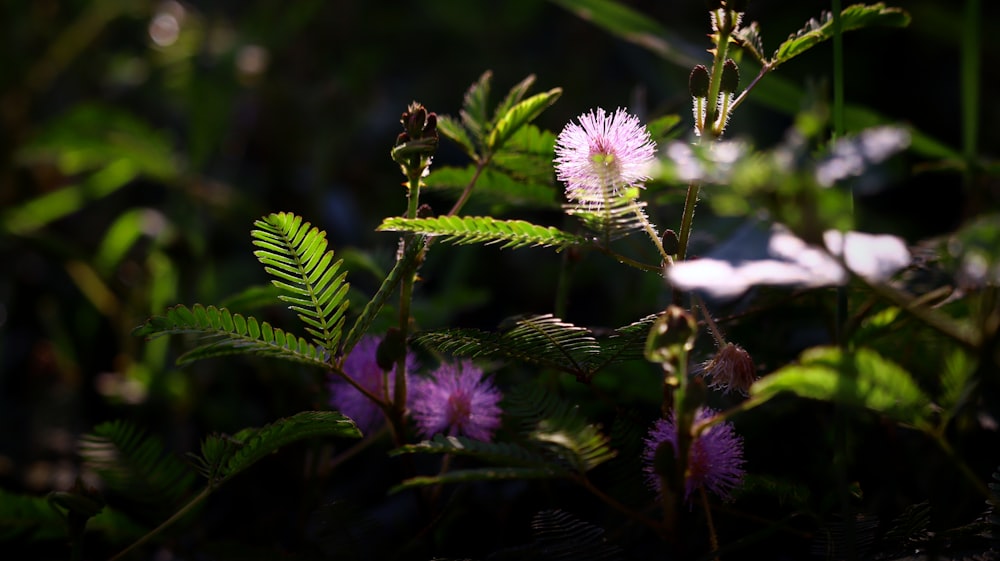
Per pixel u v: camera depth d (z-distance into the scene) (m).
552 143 0.57
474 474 0.50
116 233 0.88
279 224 0.50
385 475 0.64
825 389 0.47
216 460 0.53
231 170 1.04
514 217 0.63
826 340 0.59
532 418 0.52
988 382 0.55
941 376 0.54
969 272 0.49
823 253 0.47
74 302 0.90
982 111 1.06
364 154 1.07
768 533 0.51
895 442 0.57
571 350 0.52
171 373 0.74
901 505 0.56
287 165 1.03
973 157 0.59
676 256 0.51
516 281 0.88
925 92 1.08
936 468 0.57
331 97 1.02
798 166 0.47
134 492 0.56
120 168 0.96
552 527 0.52
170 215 0.90
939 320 0.51
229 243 0.94
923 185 0.92
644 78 1.08
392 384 0.55
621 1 1.19
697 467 0.50
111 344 0.85
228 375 0.73
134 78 1.13
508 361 0.55
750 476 0.52
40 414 0.77
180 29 1.14
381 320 0.57
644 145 0.51
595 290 0.87
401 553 0.55
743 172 0.47
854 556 0.50
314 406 0.58
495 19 1.22
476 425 0.54
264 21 1.08
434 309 0.66
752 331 0.58
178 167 0.93
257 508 0.64
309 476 0.58
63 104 1.15
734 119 0.99
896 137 0.46
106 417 0.76
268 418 0.65
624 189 0.51
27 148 0.94
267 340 0.51
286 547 0.61
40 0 1.11
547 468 0.50
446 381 0.54
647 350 0.48
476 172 0.55
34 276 0.94
